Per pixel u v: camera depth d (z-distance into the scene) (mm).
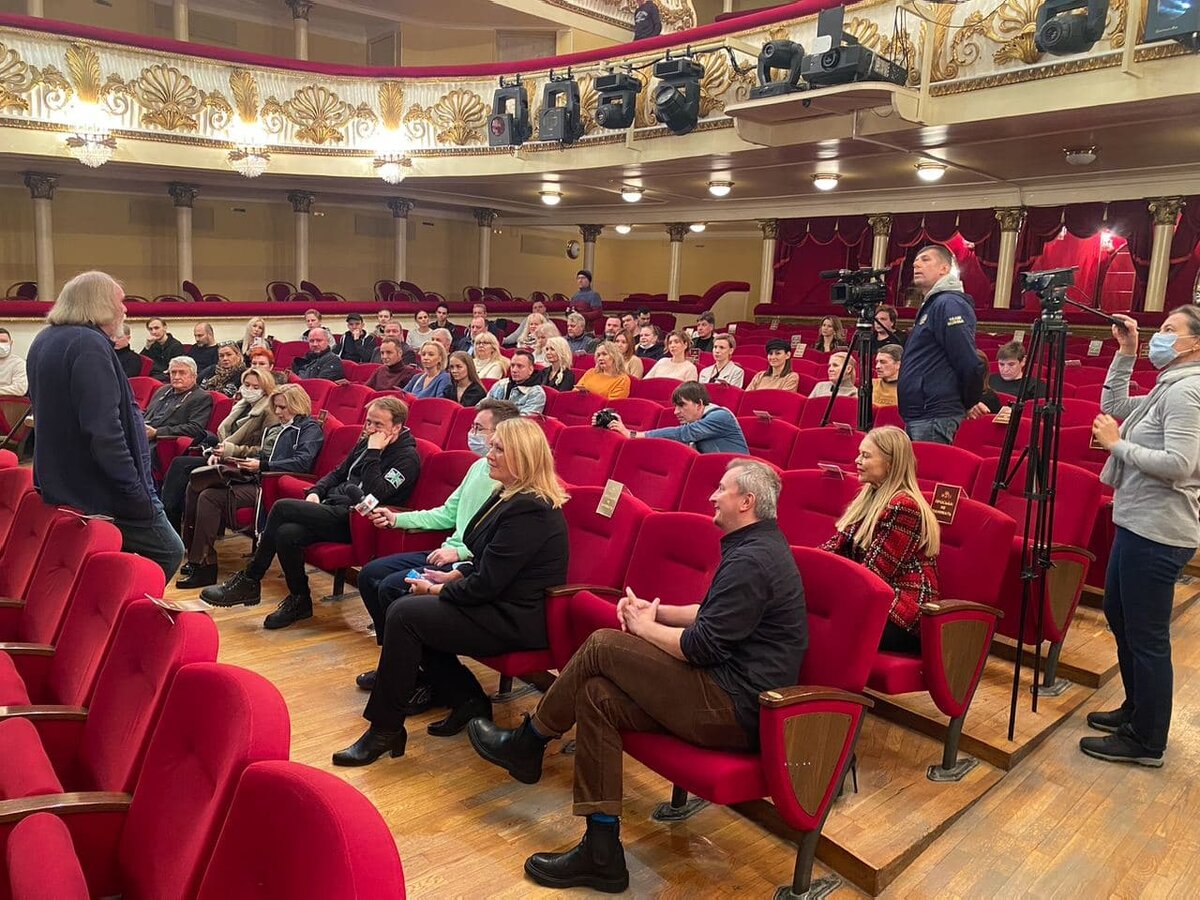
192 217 12727
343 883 956
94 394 2521
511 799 2420
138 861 1369
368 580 3086
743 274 16141
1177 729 2891
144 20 12484
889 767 2617
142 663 1701
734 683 2053
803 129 6977
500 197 12672
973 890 2107
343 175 10141
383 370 6480
